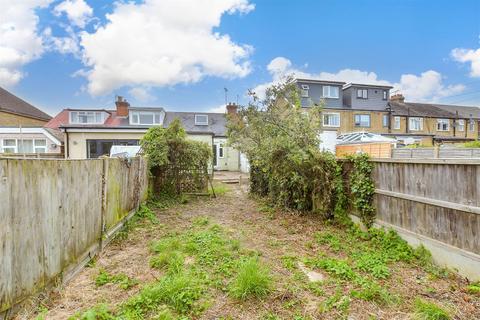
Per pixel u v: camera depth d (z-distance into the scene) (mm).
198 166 9812
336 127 25422
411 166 4168
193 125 23906
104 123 21734
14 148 16906
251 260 3451
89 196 3799
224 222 6125
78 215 3436
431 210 3820
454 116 30453
